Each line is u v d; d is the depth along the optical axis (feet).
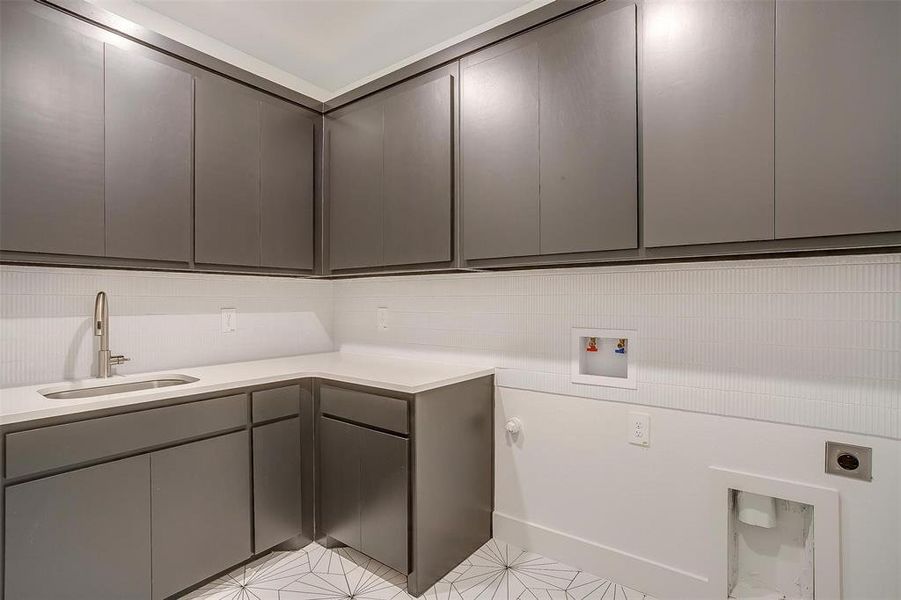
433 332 7.97
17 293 5.74
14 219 4.82
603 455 6.14
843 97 3.77
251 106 7.00
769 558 5.18
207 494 5.82
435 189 6.40
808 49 3.91
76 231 5.24
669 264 5.64
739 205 4.23
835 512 4.63
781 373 4.95
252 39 7.30
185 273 7.32
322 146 8.05
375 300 8.88
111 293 6.56
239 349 8.06
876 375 4.48
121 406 5.08
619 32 4.92
